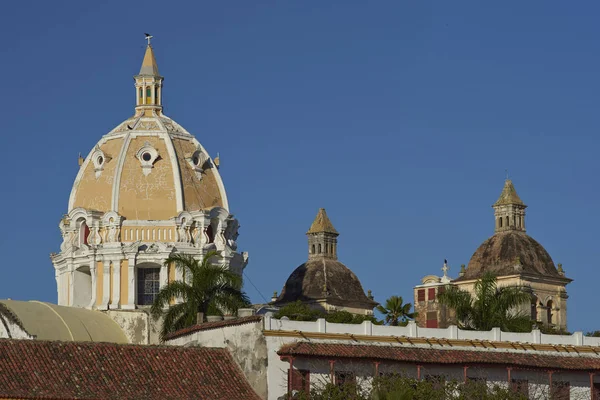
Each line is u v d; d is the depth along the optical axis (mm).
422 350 157875
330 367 150000
